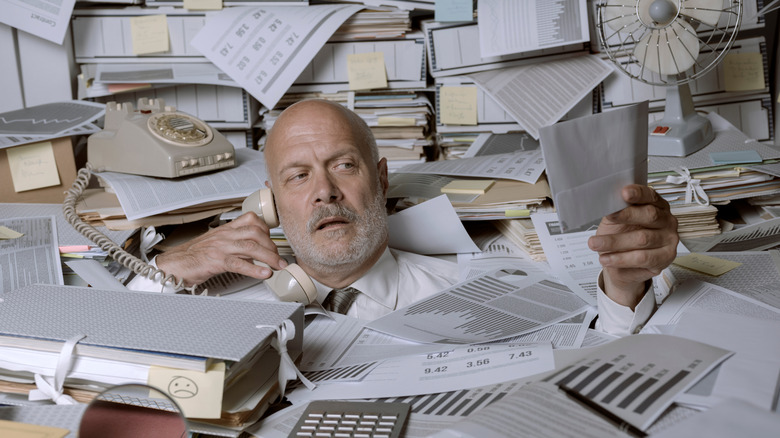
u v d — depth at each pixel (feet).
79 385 3.05
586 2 6.45
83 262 4.59
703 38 6.74
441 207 5.28
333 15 6.63
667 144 5.79
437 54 6.84
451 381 3.30
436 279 5.03
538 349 3.42
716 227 5.41
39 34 6.66
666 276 4.50
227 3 6.86
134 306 3.43
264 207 4.83
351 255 4.50
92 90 6.91
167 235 5.77
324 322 4.26
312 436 2.94
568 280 4.71
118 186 5.33
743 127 6.92
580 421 2.50
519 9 6.55
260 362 3.36
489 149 6.72
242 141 7.43
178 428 2.55
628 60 6.77
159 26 6.77
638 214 3.49
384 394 3.26
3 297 3.54
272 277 4.44
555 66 6.80
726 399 2.44
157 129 5.56
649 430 2.43
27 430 2.59
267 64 6.53
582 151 3.16
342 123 4.58
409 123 6.89
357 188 4.54
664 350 2.96
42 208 5.72
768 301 3.86
